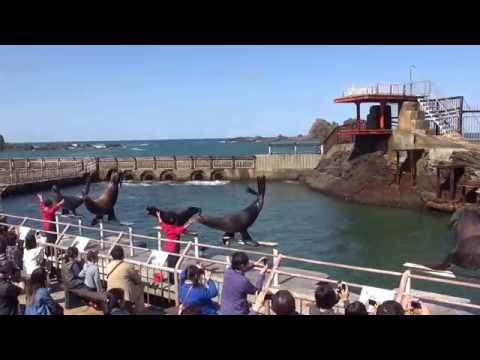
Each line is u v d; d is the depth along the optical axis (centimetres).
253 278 958
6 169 5738
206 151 15038
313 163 6119
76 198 1541
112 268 817
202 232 2644
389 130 4156
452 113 4094
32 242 1066
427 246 2403
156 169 6269
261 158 6219
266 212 3578
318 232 2800
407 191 3775
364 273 1914
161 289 1048
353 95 4325
